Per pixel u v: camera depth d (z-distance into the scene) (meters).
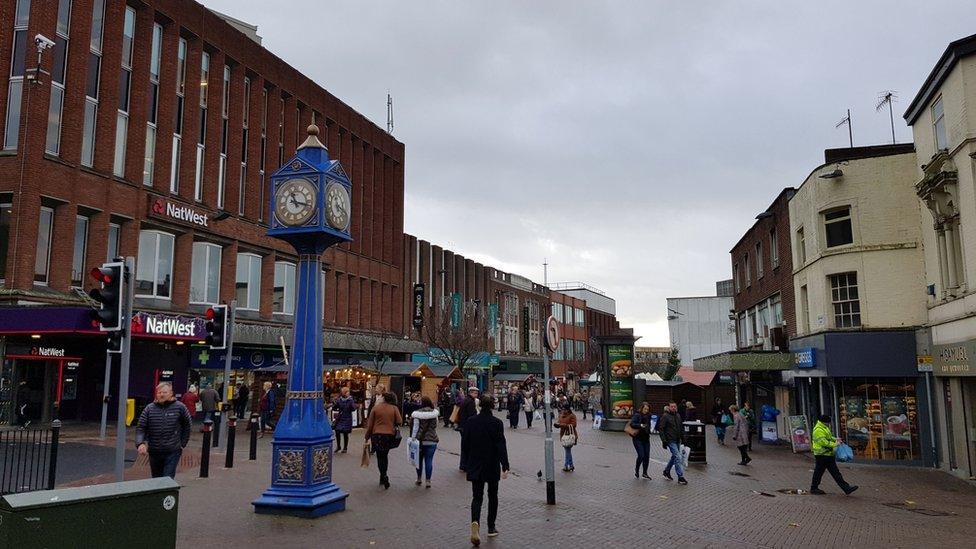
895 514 12.45
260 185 34.41
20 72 23.48
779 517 11.65
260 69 34.44
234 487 12.20
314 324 10.68
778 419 27.91
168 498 5.50
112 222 26.05
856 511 12.59
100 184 25.22
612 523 10.52
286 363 26.31
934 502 14.13
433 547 8.58
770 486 15.56
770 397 30.16
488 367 58.44
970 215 17.16
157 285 27.44
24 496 4.89
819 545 9.59
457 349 48.66
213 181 30.78
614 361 31.17
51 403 23.69
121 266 8.74
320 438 10.30
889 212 21.52
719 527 10.59
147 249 27.20
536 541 9.14
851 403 21.50
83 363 25.66
